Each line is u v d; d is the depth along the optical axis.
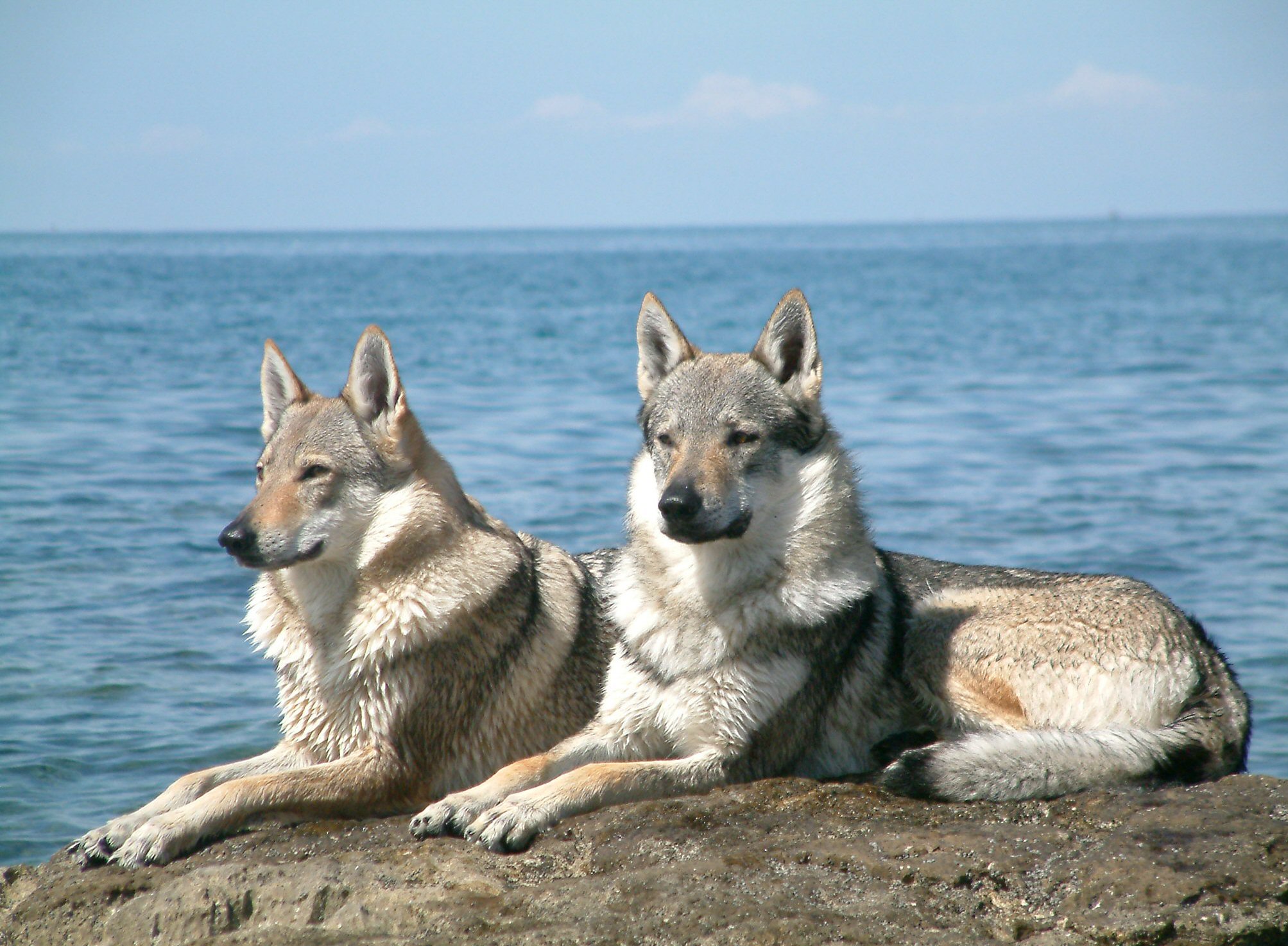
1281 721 12.10
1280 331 54.25
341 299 82.31
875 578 8.91
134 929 6.92
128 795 10.35
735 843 7.05
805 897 6.26
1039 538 18.91
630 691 8.57
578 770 7.90
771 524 8.54
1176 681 8.26
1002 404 32.53
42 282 98.31
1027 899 6.29
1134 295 87.38
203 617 14.70
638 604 8.74
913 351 46.88
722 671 8.30
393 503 8.98
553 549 10.21
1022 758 7.59
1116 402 32.84
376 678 8.61
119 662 13.25
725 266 169.75
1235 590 16.17
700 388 8.77
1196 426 29.22
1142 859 6.39
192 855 7.80
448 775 8.89
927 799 7.68
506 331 54.22
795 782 7.96
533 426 27.33
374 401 9.22
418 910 6.52
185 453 23.55
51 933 7.19
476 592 8.88
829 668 8.61
